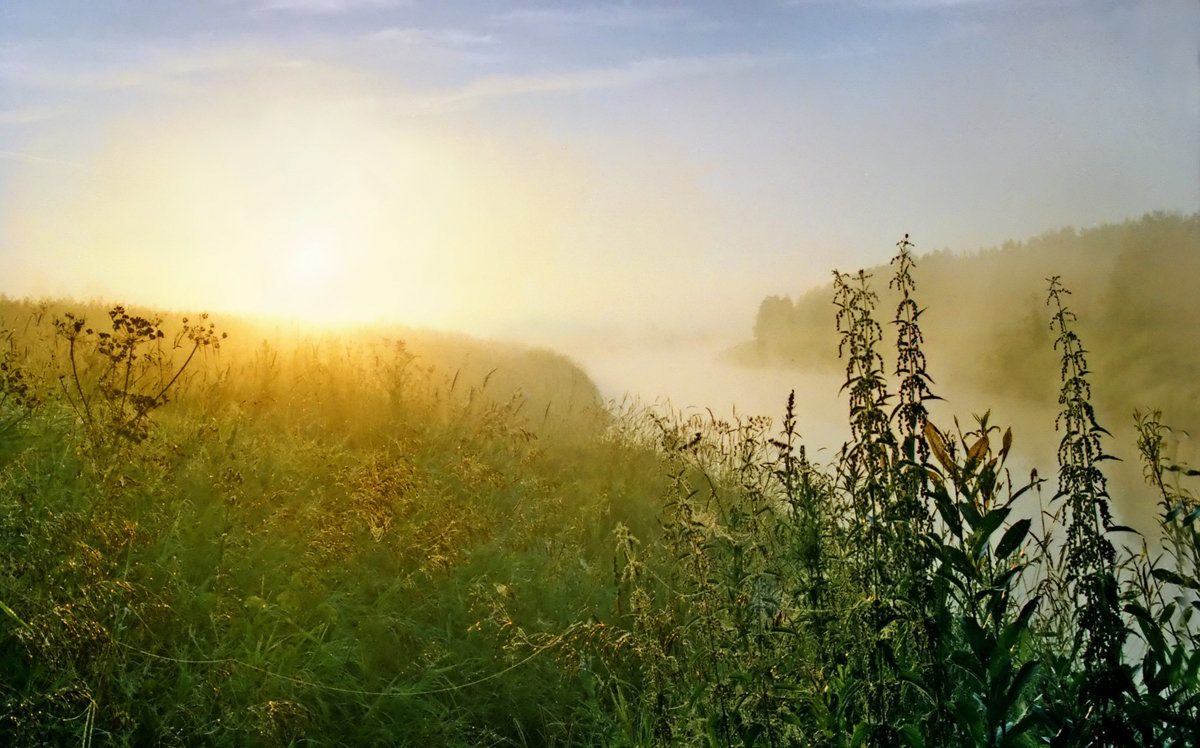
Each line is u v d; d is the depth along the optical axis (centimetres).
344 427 823
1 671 353
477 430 914
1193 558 328
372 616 463
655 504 758
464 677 441
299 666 414
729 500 545
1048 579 366
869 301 322
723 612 371
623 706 400
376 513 545
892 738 297
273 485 602
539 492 738
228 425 698
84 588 375
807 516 336
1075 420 300
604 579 570
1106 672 284
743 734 323
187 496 538
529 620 503
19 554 395
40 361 773
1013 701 279
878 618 302
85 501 476
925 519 311
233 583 459
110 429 556
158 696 371
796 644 342
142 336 624
